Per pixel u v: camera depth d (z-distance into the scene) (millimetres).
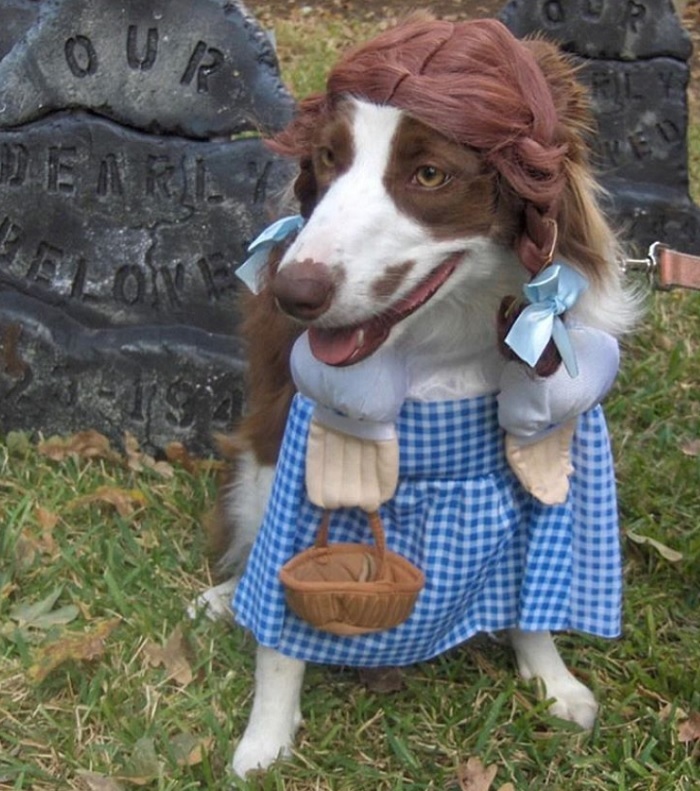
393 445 2416
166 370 3709
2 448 3771
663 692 2928
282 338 2643
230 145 3521
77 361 3742
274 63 3469
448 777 2701
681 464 3754
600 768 2746
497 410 2475
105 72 3518
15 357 3779
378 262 2047
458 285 2238
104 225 3652
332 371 2307
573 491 2643
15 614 3086
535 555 2623
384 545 2525
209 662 2941
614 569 2689
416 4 10258
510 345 2166
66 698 2863
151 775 2625
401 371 2375
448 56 2012
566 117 2168
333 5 10156
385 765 2738
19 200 3680
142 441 3799
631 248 4824
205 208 3582
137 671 2922
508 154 2023
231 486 3102
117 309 3721
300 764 2719
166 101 3508
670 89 4867
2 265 3750
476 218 2088
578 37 4852
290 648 2641
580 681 3016
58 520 3412
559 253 2182
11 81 3568
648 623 3102
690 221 4957
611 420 4039
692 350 4488
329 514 2531
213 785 2629
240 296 3248
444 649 2768
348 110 2061
